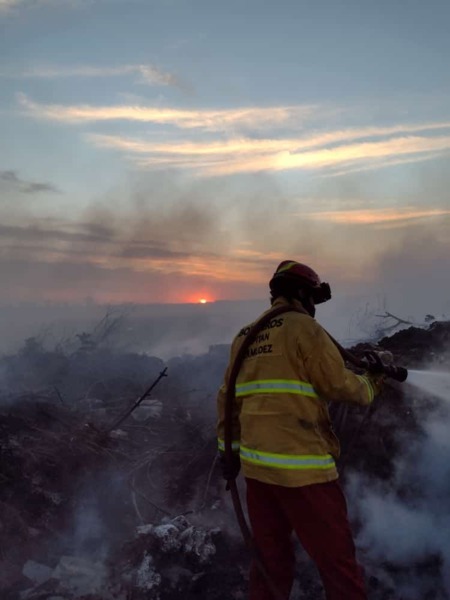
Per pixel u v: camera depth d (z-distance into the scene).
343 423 4.43
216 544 3.82
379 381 2.96
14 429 5.21
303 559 3.76
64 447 4.84
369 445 4.32
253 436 2.75
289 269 3.01
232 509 4.39
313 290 3.00
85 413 6.44
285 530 2.88
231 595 3.47
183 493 4.68
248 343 2.89
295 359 2.71
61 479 4.51
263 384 2.76
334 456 2.81
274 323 2.84
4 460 4.47
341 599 2.59
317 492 2.66
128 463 5.06
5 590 3.46
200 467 4.93
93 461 4.77
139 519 4.30
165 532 3.71
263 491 2.85
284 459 2.66
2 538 3.81
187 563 3.63
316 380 2.69
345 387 2.67
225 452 2.96
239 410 3.01
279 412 2.70
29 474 4.46
